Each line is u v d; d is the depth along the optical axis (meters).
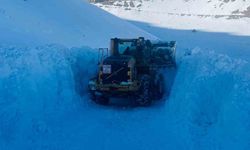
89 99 13.62
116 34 34.03
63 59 13.01
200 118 10.64
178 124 10.45
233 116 9.30
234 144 8.70
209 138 9.42
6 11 25.83
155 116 11.70
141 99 13.03
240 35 138.12
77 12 35.81
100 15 40.09
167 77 14.87
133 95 13.02
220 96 11.05
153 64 14.71
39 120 10.31
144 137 9.76
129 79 12.82
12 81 10.75
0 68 11.01
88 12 37.88
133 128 10.50
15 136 9.48
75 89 13.37
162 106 13.15
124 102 13.81
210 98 11.05
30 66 11.65
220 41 112.62
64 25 29.14
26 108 10.51
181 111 11.05
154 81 14.05
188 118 10.55
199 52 13.97
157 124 10.81
